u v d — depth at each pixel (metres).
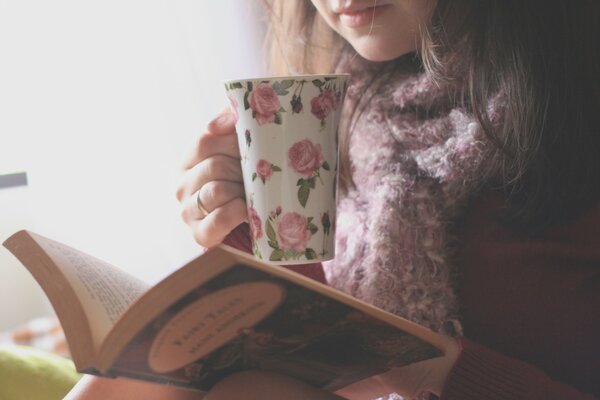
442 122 0.86
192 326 0.58
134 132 1.41
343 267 0.89
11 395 0.96
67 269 0.64
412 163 0.86
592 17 0.79
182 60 1.41
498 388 0.72
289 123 0.69
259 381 0.65
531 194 0.79
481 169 0.81
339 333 0.61
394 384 0.77
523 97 0.78
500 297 0.81
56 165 1.38
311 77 0.68
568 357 0.79
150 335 0.58
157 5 1.40
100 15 1.37
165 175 1.43
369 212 0.87
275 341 0.62
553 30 0.78
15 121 1.38
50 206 1.39
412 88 0.88
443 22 0.81
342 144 0.93
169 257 1.45
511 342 0.80
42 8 1.35
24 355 0.98
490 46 0.80
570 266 0.79
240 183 0.79
